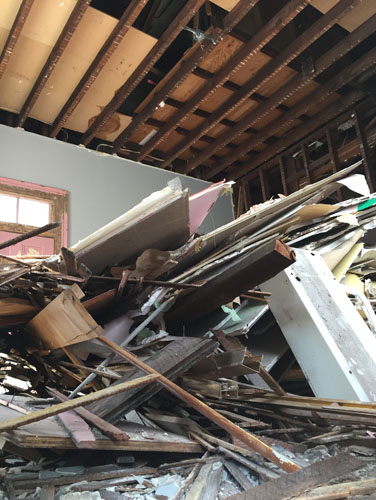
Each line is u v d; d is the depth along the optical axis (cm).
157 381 186
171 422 206
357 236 334
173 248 281
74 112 554
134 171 588
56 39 435
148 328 275
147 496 146
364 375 239
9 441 163
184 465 172
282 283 283
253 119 595
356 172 668
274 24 429
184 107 562
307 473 137
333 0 425
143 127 612
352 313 276
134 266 258
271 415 230
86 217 530
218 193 256
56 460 170
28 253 483
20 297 248
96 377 238
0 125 499
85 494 144
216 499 145
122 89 509
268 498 125
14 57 459
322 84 565
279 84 555
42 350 272
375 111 611
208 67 505
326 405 217
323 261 311
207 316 298
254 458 171
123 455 179
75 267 223
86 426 167
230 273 243
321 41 523
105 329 251
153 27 450
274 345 292
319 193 276
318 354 251
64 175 528
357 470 150
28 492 144
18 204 490
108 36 436
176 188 222
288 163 734
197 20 460
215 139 663
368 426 197
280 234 266
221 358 218
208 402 241
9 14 400
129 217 229
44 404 198
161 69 532
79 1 390
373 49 495
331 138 646
